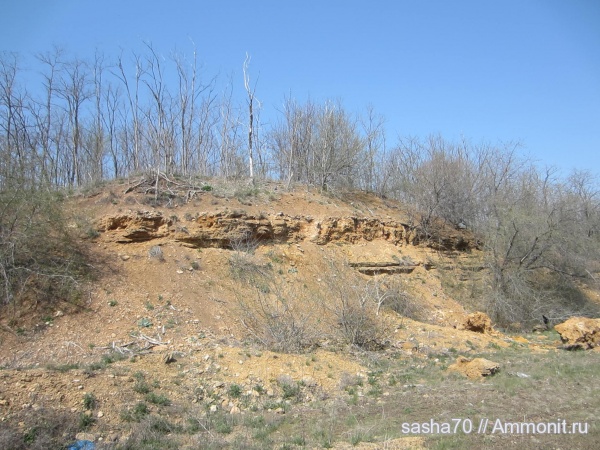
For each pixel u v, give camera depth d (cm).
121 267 1500
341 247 2064
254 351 1230
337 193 2455
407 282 2056
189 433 852
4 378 834
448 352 1488
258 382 1086
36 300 1270
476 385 1101
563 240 2173
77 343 1188
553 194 2484
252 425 892
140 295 1415
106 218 1616
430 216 2422
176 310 1407
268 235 1905
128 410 878
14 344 1147
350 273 1939
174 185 1989
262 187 2261
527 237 2161
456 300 2105
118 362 1083
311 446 775
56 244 1441
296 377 1132
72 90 2784
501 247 2183
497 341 1680
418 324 1709
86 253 1493
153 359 1109
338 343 1420
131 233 1612
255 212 1945
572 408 905
